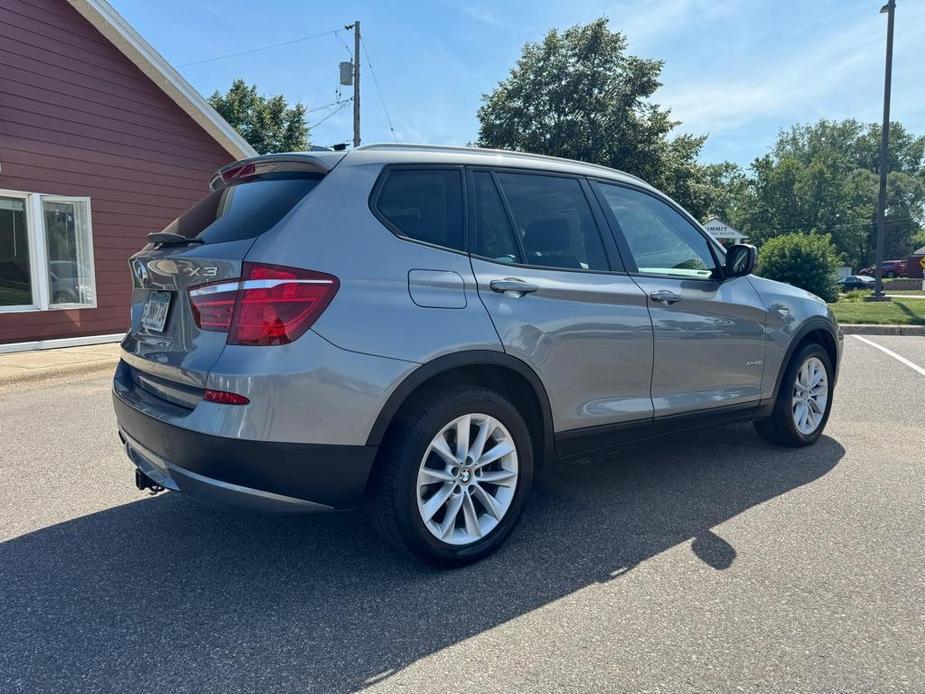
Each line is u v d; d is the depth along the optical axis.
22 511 3.69
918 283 44.81
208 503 2.65
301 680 2.22
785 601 2.71
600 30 29.44
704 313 3.98
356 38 22.56
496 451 3.09
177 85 11.44
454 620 2.59
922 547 3.22
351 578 2.93
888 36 19.31
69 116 10.35
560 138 29.70
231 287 2.58
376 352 2.68
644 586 2.85
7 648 2.39
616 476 4.30
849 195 65.06
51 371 7.84
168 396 2.85
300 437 2.56
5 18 9.46
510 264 3.22
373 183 2.94
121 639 2.45
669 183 30.20
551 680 2.21
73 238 10.73
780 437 4.85
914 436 5.27
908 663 2.30
